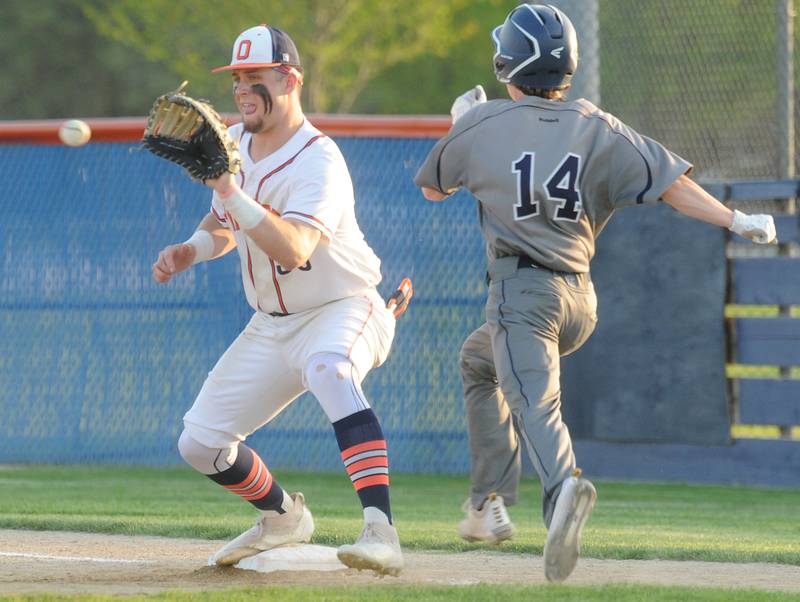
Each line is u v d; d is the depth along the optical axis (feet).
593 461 107.96
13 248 114.32
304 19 287.89
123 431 112.57
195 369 111.55
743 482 103.81
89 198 113.09
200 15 293.64
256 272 52.95
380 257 110.52
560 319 53.57
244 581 53.01
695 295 104.58
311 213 50.62
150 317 112.27
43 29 360.89
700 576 56.29
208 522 73.77
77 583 52.26
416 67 360.48
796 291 102.63
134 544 65.57
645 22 113.39
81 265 113.39
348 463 52.08
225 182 48.42
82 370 113.19
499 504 62.85
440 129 110.01
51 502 87.20
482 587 49.49
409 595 47.42
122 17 303.27
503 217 53.78
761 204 105.81
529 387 52.44
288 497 57.00
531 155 53.36
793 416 102.83
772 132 110.63
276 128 51.93
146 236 112.27
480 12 353.72
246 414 54.54
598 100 107.34
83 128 102.63
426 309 110.01
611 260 106.93
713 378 104.27
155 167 112.16
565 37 54.85
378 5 288.30
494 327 53.72
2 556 60.59
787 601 47.39
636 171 52.85
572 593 48.03
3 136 113.39
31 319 113.91
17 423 114.11
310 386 52.80
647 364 106.01
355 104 359.87
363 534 51.37
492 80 360.69
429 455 109.60
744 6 111.04
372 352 53.88
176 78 351.67
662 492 100.48
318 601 46.14
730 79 111.65
